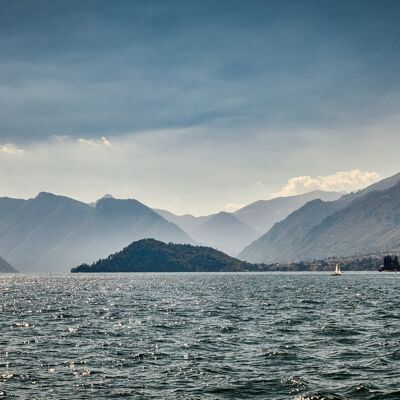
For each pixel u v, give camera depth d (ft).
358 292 574.56
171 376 149.28
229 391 132.87
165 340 214.48
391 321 270.46
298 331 235.81
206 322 277.03
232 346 197.26
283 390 133.59
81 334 235.61
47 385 139.74
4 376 150.00
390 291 594.65
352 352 181.37
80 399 126.52
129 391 133.28
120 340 216.13
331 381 141.79
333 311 332.19
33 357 178.09
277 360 169.78
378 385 136.87
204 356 177.78
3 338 223.92
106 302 451.12
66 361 171.01
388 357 171.12
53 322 288.10
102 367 161.58
